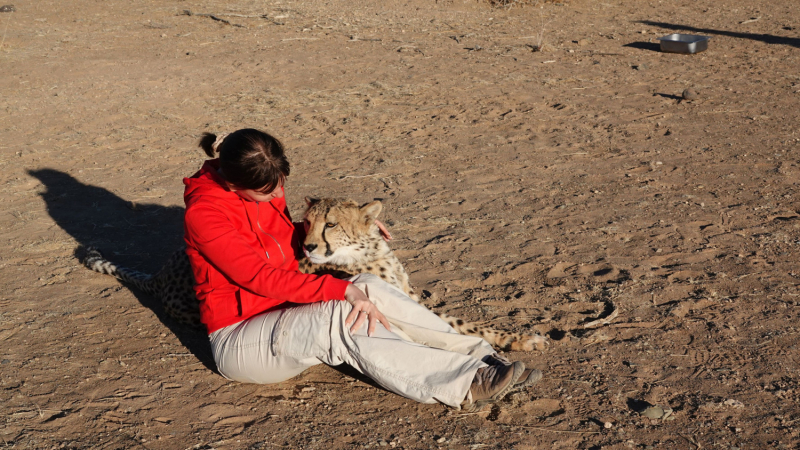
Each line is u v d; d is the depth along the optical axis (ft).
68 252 16.08
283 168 9.59
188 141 24.79
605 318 12.46
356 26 45.83
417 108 28.32
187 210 9.80
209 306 10.20
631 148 23.16
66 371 11.06
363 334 9.34
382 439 9.39
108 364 11.31
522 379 9.21
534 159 22.36
